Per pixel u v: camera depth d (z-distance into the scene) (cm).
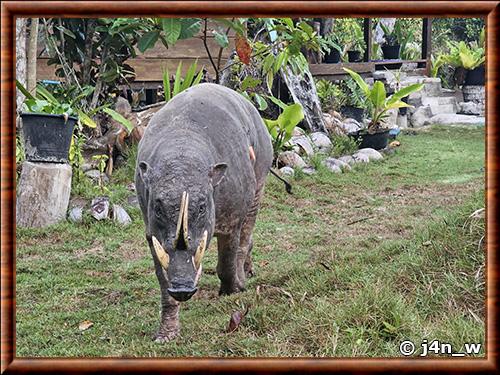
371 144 1248
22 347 468
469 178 1063
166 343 454
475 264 507
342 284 517
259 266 652
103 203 788
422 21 1920
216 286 592
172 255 402
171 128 463
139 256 695
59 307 555
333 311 448
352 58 1612
